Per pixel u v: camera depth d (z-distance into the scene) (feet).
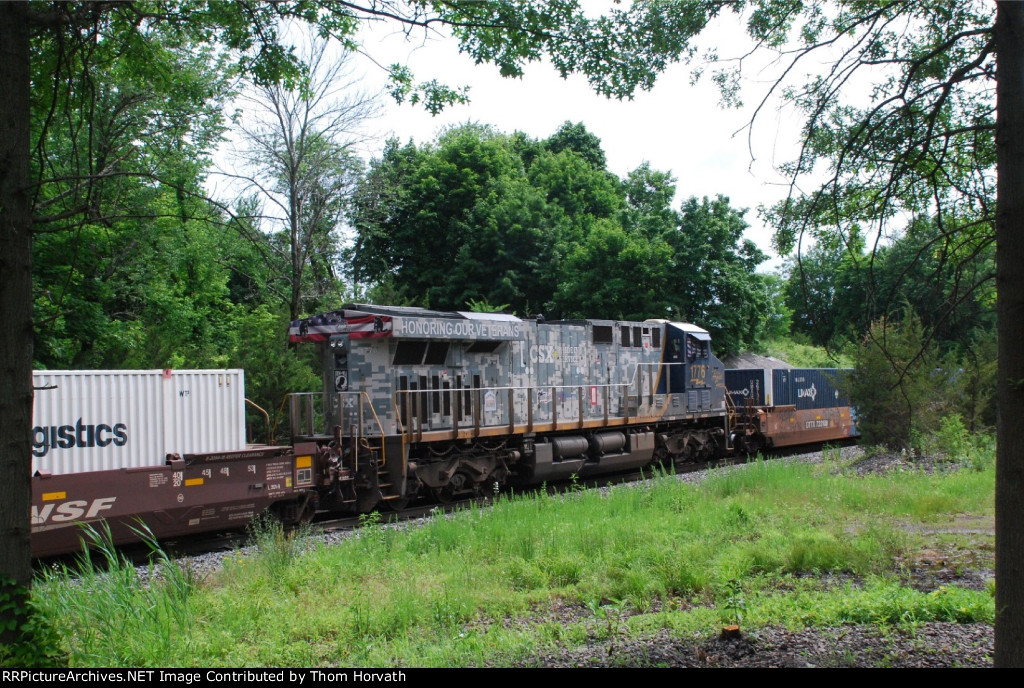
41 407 38.01
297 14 24.08
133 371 41.52
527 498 47.65
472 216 126.11
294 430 51.03
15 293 17.70
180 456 40.91
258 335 71.10
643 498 47.67
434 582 29.86
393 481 50.96
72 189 19.51
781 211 20.94
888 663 19.10
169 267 75.92
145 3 24.58
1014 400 15.60
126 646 22.16
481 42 24.49
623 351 71.41
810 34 20.63
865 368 69.72
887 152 20.15
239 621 24.81
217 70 58.39
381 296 93.71
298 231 73.67
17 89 17.87
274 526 38.86
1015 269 15.56
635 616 25.50
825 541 33.58
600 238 109.91
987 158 20.47
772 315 126.93
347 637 23.85
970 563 31.42
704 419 81.10
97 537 33.32
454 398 54.80
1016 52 15.69
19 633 17.79
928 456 65.05
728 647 21.11
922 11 20.07
